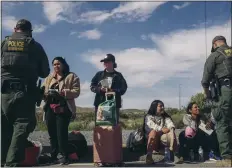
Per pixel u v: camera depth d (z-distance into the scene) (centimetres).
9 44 529
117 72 646
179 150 664
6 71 524
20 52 528
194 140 670
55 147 621
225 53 573
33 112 532
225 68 567
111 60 639
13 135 513
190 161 648
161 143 643
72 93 605
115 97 617
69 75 619
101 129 585
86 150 666
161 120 657
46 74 558
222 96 565
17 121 518
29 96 526
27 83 526
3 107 520
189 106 686
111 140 582
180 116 1063
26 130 513
